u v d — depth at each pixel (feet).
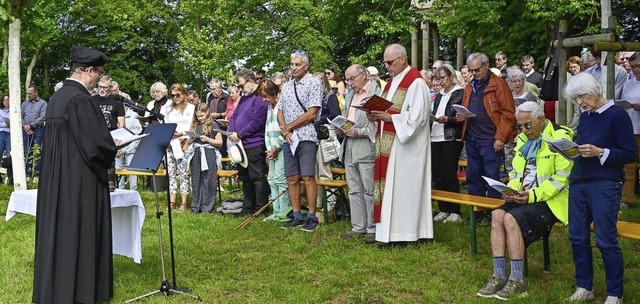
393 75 20.22
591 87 13.80
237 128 26.03
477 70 21.54
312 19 60.49
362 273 17.62
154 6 82.28
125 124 32.24
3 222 25.63
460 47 61.46
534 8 37.73
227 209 26.89
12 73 29.66
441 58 77.00
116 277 17.57
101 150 14.83
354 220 21.71
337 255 19.36
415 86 19.53
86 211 14.82
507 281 15.64
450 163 22.94
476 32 44.78
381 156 19.75
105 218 15.29
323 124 22.72
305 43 61.98
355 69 21.34
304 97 22.53
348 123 19.71
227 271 18.25
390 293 16.17
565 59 20.85
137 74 87.86
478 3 40.98
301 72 22.66
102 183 15.25
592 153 13.57
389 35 54.13
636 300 15.02
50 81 93.86
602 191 13.98
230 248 20.81
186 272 18.19
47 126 14.98
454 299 15.58
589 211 14.52
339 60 80.33
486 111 21.50
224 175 28.22
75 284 14.62
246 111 25.94
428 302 15.29
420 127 19.70
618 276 14.16
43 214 14.84
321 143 24.70
